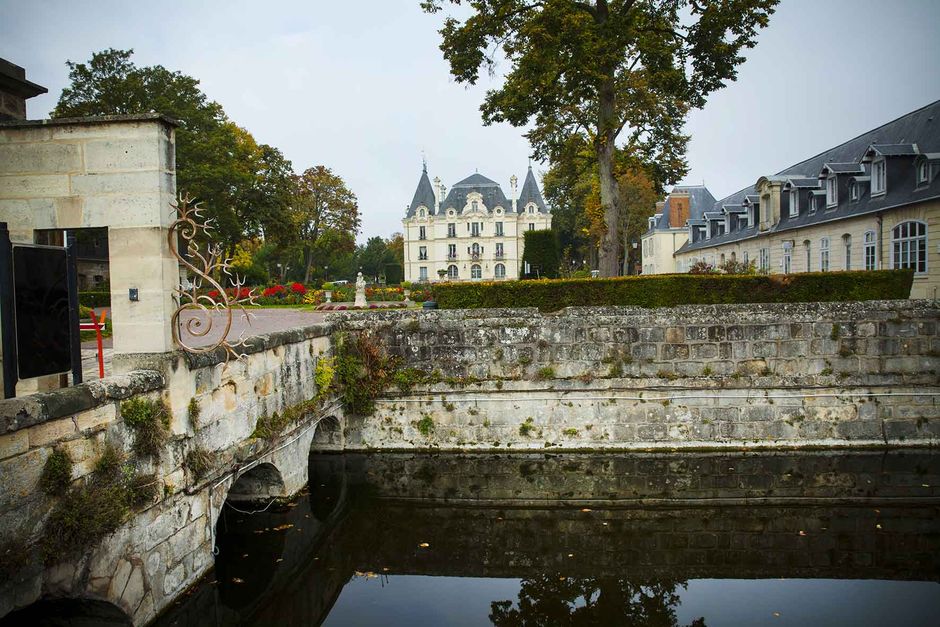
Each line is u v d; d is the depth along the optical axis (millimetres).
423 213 76625
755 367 10555
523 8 16656
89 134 5152
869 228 21672
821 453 10422
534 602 6180
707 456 10453
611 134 17969
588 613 5934
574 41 15422
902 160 20703
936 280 18109
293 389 8344
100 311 23266
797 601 6129
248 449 6656
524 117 17453
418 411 10961
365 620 5809
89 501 4176
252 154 36031
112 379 4582
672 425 10680
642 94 18094
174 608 5305
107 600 4418
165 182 5207
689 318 10555
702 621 5711
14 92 6039
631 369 10641
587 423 10750
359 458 10766
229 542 7547
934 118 20828
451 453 10844
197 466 5594
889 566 6934
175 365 5312
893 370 10414
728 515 8398
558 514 8539
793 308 10547
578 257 68000
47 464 3898
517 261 74375
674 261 50500
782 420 10570
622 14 16297
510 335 10758
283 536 7754
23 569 3721
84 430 4246
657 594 6332
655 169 19500
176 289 5340
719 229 40281
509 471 10133
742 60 16328
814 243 25906
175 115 29922
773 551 7375
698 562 7082
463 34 16781
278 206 36344
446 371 10859
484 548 7578
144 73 30531
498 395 10805
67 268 5074
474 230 74750
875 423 10500
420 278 76812
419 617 5871
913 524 8055
